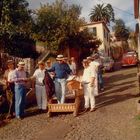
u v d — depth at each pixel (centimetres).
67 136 938
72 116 1152
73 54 3325
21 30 2620
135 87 1625
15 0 2548
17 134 995
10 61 1198
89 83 1196
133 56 2983
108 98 1404
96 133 944
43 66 1238
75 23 3139
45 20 3055
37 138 944
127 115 1099
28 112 1241
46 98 1234
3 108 1221
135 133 913
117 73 2466
